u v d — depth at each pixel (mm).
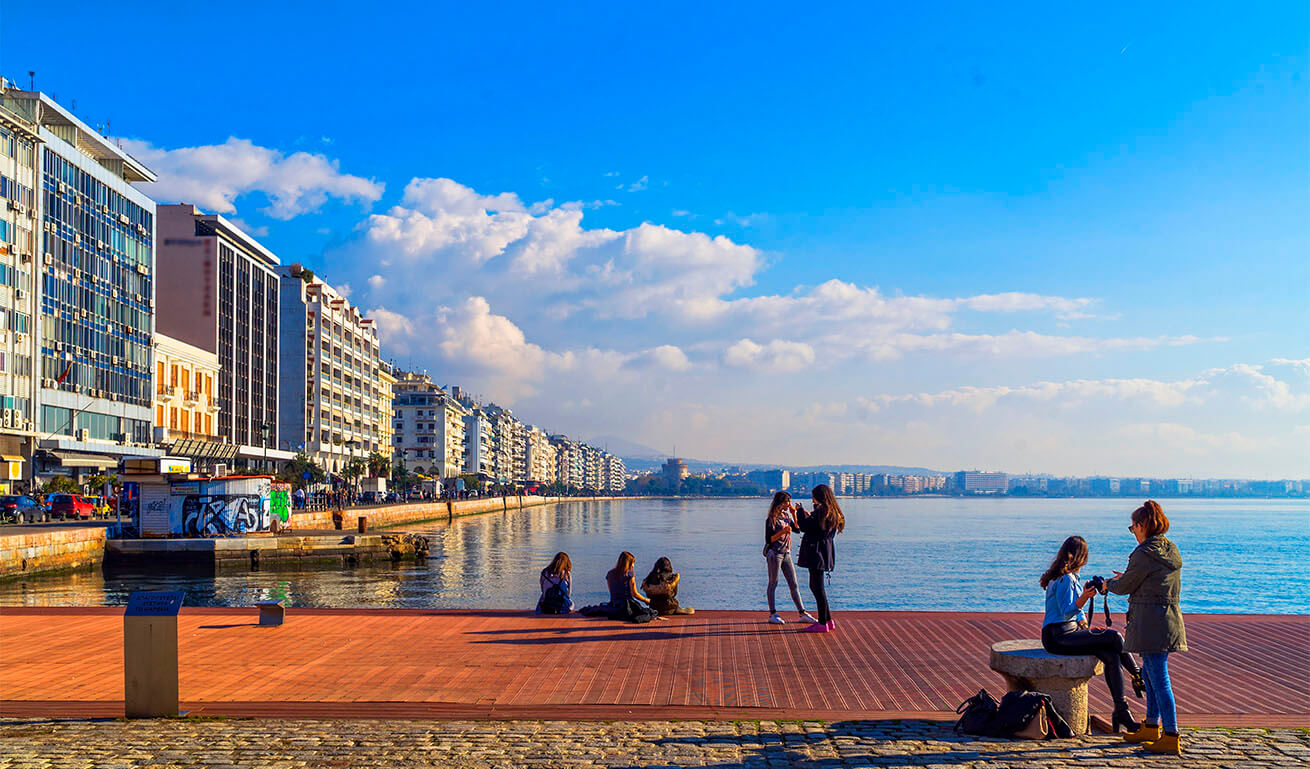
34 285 67812
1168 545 8555
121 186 80562
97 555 50781
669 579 17219
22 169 66750
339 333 137125
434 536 94688
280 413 122562
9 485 64625
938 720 9516
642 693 10930
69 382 72000
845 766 7949
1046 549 79625
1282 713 9930
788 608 36500
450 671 12234
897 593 45625
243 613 17188
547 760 8070
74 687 11289
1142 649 8484
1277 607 45062
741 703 10406
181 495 53844
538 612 17453
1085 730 9195
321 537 56594
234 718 9609
